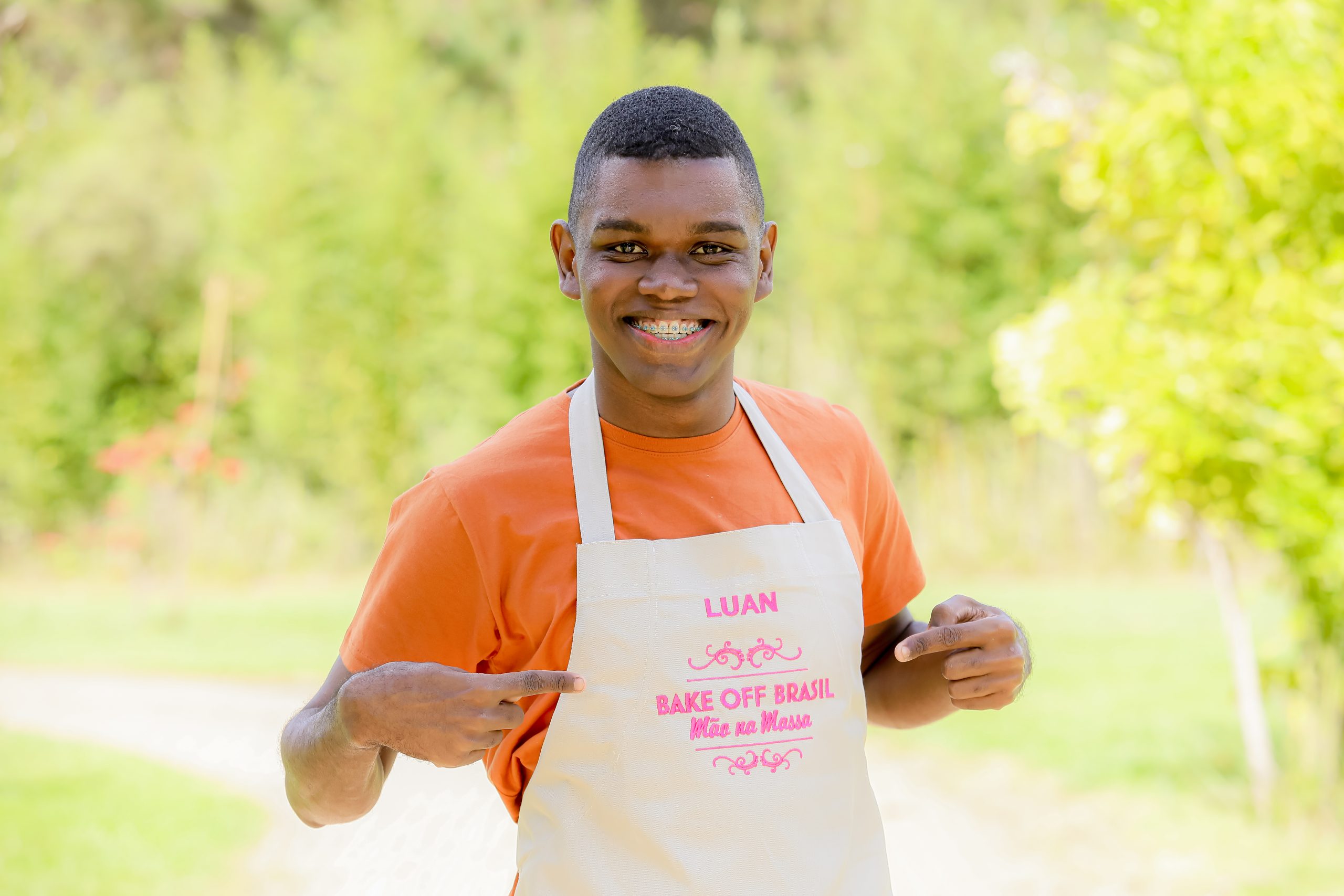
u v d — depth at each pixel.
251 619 10.25
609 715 1.29
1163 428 3.84
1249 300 3.94
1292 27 3.58
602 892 1.27
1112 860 4.09
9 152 6.81
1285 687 4.27
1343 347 3.64
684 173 1.29
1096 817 4.52
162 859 4.36
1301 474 3.75
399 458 12.66
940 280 11.18
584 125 11.72
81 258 13.02
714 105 1.36
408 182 12.64
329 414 12.61
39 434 13.21
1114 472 4.14
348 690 1.21
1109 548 10.70
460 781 4.93
